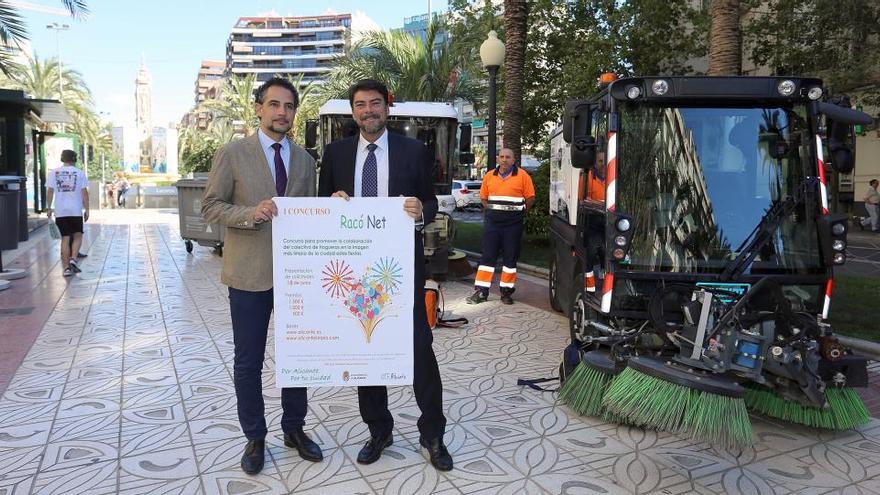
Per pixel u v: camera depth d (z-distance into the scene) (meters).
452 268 10.38
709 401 3.35
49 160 25.25
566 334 6.88
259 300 3.57
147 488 3.49
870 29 13.98
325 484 3.54
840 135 4.44
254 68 153.75
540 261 12.28
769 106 4.51
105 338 6.56
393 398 4.89
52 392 4.97
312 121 11.00
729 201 4.48
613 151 4.52
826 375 4.12
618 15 15.66
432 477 3.64
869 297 8.45
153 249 14.23
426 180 3.69
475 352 6.18
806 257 4.41
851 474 3.74
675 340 4.07
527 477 3.66
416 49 22.61
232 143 3.57
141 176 48.28
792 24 15.12
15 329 6.91
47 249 13.91
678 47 16.48
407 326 3.51
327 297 3.48
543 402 4.83
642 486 3.57
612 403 3.70
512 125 13.44
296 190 3.65
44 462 3.79
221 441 4.09
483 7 17.56
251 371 3.62
